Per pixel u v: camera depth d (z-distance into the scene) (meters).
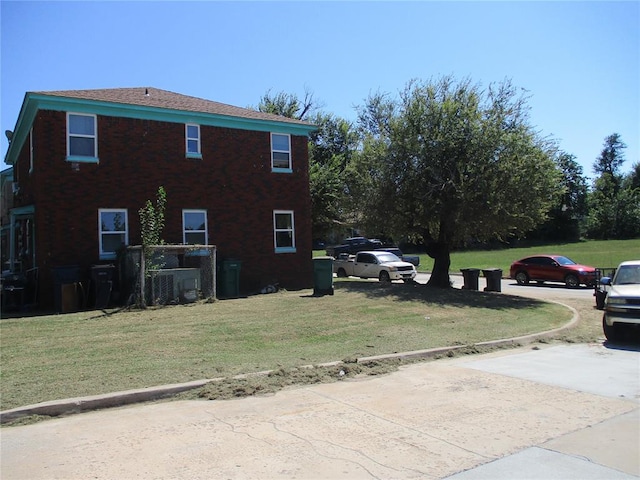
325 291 17.44
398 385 7.34
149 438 5.23
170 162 18.17
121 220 17.08
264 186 20.39
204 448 4.95
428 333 11.20
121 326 11.34
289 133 21.23
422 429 5.50
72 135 16.41
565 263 26.27
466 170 19.50
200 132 18.94
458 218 19.38
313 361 8.58
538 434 5.36
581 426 5.61
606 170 100.50
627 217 66.44
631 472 4.43
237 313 13.19
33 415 5.92
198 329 11.05
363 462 4.63
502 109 20.14
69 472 4.41
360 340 10.34
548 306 16.31
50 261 15.73
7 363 8.12
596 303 16.92
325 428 5.53
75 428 5.57
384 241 44.47
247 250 19.86
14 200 22.91
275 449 4.93
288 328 11.33
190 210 18.56
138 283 14.23
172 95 21.08
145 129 17.72
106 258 16.61
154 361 8.32
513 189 18.77
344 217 27.69
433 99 20.39
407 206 20.72
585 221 67.88
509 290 23.97
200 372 7.71
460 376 7.89
